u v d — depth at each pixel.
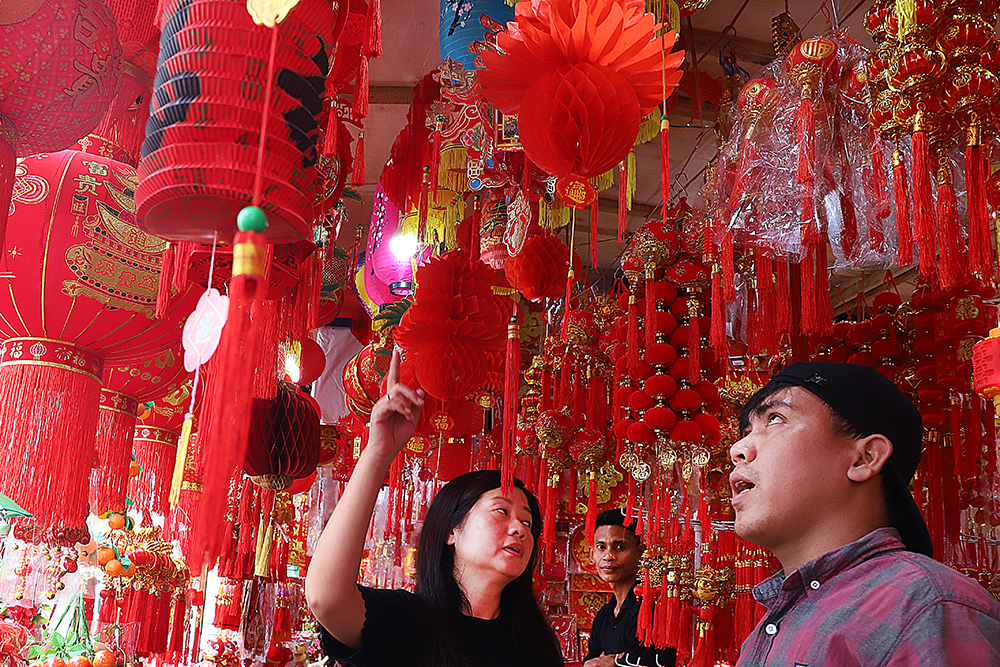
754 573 2.54
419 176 2.59
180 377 2.49
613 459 3.06
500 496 1.83
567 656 4.25
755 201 1.97
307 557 4.36
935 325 2.16
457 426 2.75
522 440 3.08
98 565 3.05
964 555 2.25
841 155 1.88
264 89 0.92
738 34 2.96
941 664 0.86
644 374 2.46
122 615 3.04
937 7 1.45
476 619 1.74
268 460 2.73
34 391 1.92
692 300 2.46
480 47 2.04
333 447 3.75
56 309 1.93
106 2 1.48
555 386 3.01
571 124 1.44
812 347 2.45
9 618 2.32
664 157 1.48
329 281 3.19
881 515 1.09
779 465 1.10
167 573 3.13
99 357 2.07
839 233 2.01
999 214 1.59
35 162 1.96
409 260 2.87
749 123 1.94
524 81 1.53
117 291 1.98
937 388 2.21
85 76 1.36
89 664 2.48
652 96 1.53
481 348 2.33
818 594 1.02
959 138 1.52
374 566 4.34
